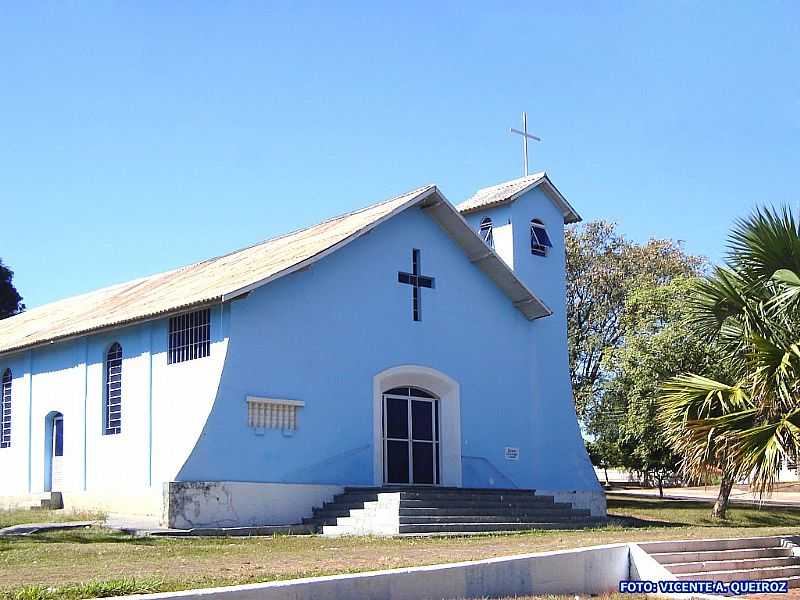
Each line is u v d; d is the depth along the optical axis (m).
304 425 25.00
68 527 21.62
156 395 25.66
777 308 18.52
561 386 31.52
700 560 18.25
